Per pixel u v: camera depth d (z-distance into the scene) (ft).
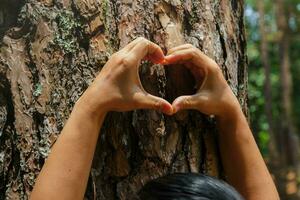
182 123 3.64
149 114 3.56
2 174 3.50
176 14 3.70
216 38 3.84
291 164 18.39
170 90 3.59
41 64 3.51
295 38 19.88
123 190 3.51
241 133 3.59
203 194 2.81
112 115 3.52
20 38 3.55
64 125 3.39
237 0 4.18
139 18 3.61
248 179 3.57
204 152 3.71
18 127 3.49
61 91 3.50
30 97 3.50
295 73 22.11
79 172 3.19
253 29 20.40
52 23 3.54
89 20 3.54
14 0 3.59
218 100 3.51
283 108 19.11
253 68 20.24
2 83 3.53
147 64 3.54
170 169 3.59
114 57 3.32
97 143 3.49
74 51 3.52
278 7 19.08
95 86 3.29
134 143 3.55
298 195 15.70
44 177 3.16
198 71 3.55
